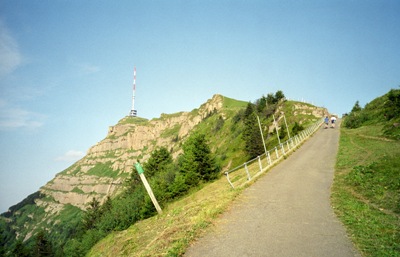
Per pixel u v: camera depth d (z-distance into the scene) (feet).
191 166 141.69
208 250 27.35
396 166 54.54
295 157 89.92
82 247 184.44
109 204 263.90
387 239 27.58
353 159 72.74
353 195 45.98
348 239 28.30
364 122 150.61
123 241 52.49
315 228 31.83
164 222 48.78
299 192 49.34
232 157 248.11
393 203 39.60
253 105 337.93
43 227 652.89
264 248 26.91
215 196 51.62
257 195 48.80
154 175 209.87
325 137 132.87
